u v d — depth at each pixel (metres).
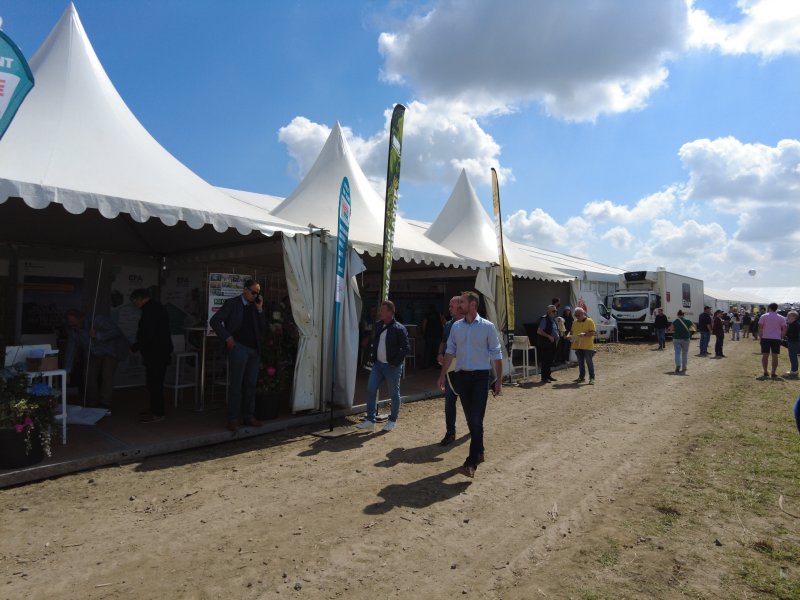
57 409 5.40
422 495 4.59
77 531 3.74
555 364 14.77
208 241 8.87
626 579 3.18
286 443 6.23
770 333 12.32
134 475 4.95
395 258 8.56
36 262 8.59
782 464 5.48
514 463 5.56
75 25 7.04
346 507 4.29
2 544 3.51
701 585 3.11
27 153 5.34
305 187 10.46
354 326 7.78
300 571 3.24
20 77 4.63
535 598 2.97
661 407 8.76
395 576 3.21
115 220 8.88
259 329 6.52
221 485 4.75
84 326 7.32
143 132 7.34
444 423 7.47
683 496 4.59
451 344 5.42
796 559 3.43
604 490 4.78
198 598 2.91
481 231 14.02
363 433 6.79
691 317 28.88
